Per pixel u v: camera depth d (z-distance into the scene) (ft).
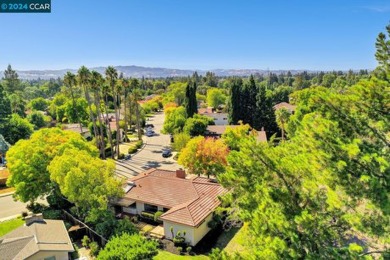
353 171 26.08
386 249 25.98
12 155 98.53
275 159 35.42
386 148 29.07
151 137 232.73
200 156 104.01
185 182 94.48
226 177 37.55
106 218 78.07
